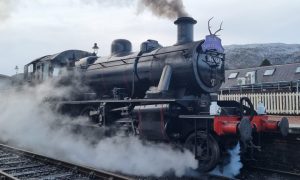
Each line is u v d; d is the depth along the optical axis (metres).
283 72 25.53
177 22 9.18
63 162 8.06
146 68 9.35
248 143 7.91
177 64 8.58
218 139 7.71
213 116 7.22
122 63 10.30
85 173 7.25
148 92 8.78
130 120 9.25
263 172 8.28
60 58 13.27
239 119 7.57
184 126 8.25
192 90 8.63
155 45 10.14
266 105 18.11
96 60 11.92
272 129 7.85
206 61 8.59
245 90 21.88
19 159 9.27
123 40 11.23
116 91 10.17
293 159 8.16
